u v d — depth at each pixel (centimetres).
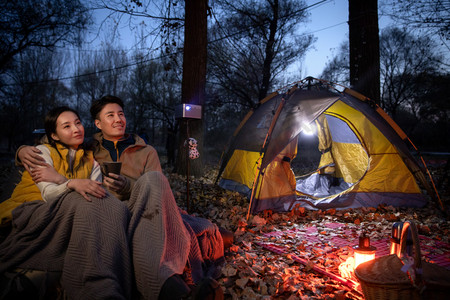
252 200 504
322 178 730
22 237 192
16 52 1634
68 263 181
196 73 874
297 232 432
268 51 1630
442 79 2200
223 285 248
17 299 179
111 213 192
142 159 280
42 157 216
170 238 204
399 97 2833
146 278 181
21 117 2781
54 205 191
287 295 246
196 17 869
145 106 2478
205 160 1984
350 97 570
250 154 590
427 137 3153
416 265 170
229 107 2070
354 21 816
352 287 251
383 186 569
